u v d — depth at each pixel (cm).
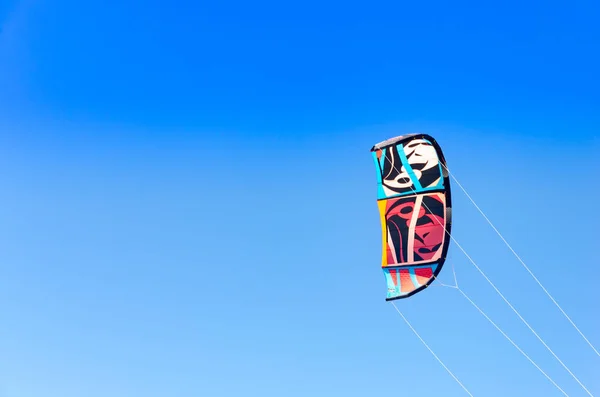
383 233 2519
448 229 2369
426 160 2412
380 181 2530
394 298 2442
